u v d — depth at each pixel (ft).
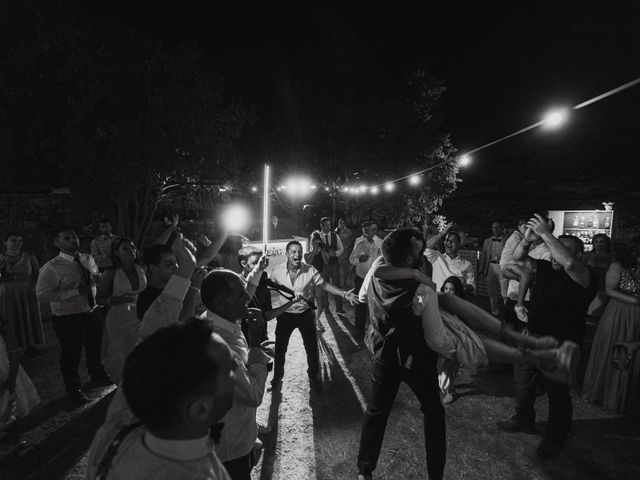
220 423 3.61
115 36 28.96
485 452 11.11
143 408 2.92
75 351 13.88
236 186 38.04
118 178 28.07
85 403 13.88
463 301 7.80
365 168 50.55
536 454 10.95
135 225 32.35
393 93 54.24
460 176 83.66
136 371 2.96
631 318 13.06
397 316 8.73
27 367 17.30
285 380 16.01
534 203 70.33
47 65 26.84
